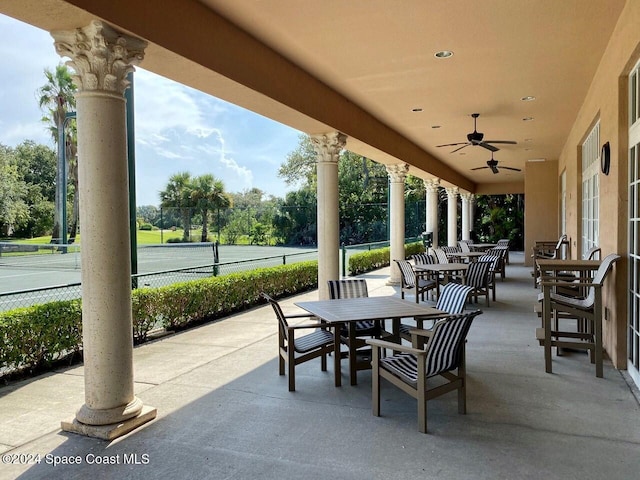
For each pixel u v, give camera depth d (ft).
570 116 26.66
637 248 13.58
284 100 16.71
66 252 65.26
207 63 12.80
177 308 20.98
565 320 22.38
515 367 14.99
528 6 12.85
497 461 9.16
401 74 18.60
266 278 28.48
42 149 105.81
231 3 12.59
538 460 9.18
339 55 16.51
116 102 10.72
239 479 8.70
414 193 93.45
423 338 14.19
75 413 11.30
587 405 11.85
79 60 10.23
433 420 11.09
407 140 33.68
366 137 25.13
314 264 35.06
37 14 9.51
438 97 22.17
